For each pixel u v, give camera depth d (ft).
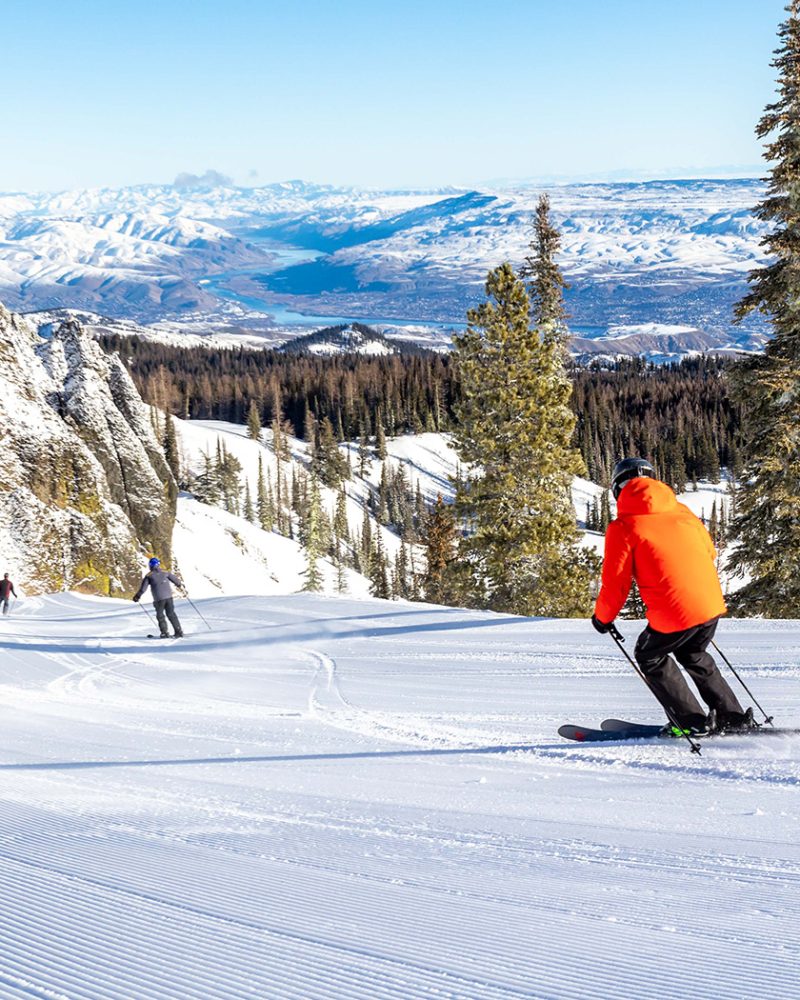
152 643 45.29
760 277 66.85
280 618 51.55
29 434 120.67
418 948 7.03
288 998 5.98
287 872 9.40
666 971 6.58
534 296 102.47
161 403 474.08
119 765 17.57
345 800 13.97
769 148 64.23
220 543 201.26
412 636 40.45
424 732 20.95
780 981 6.40
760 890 8.82
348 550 324.60
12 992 5.96
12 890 8.50
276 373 630.74
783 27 63.10
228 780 15.85
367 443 477.36
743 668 26.00
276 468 406.82
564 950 7.04
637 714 22.45
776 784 13.98
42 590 112.06
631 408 475.31
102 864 9.62
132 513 145.18
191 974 6.38
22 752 19.42
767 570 67.82
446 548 143.84
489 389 85.87
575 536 85.66
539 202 101.96
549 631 38.88
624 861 10.09
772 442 66.44
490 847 10.80
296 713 24.91
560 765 16.47
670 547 16.14
